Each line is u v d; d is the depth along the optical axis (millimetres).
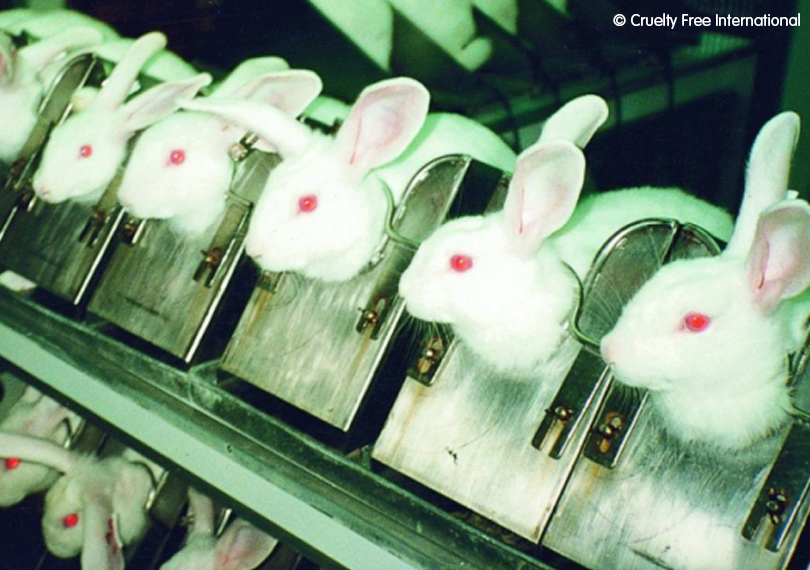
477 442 1619
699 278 1538
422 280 1627
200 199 1791
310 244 1684
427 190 1701
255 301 1734
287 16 2459
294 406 1729
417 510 1592
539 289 1617
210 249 1777
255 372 1716
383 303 1680
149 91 1863
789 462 1525
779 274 1508
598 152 2131
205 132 1801
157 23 2416
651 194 1795
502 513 1596
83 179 1871
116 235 1854
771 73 2119
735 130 2125
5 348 1808
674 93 2182
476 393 1632
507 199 1600
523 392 1619
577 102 1604
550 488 1585
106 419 1731
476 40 2455
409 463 1636
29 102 2016
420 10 2453
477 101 2291
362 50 2457
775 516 1521
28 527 1964
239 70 1914
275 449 1656
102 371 1748
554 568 1555
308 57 2398
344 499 1614
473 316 1617
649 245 1607
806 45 2082
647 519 1558
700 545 1540
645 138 2146
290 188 1691
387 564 1572
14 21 2322
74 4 2529
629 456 1570
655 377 1544
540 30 2436
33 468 1961
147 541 1886
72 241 1868
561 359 1615
